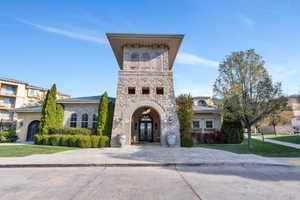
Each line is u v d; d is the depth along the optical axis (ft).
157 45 54.60
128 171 22.11
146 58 53.98
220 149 44.16
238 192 14.49
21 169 23.25
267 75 45.55
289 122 115.96
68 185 16.31
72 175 20.04
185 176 19.66
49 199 12.99
